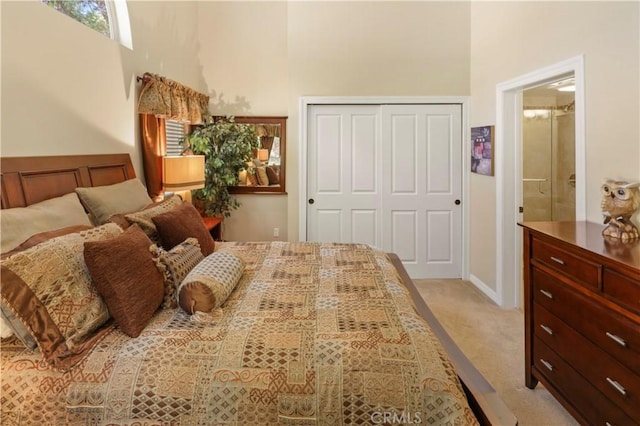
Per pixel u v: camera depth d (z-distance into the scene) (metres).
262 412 1.19
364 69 4.27
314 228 4.49
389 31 4.23
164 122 3.44
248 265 2.32
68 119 2.28
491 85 3.68
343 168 4.43
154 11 3.41
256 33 4.62
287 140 4.45
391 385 1.20
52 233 1.64
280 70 4.63
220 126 4.27
